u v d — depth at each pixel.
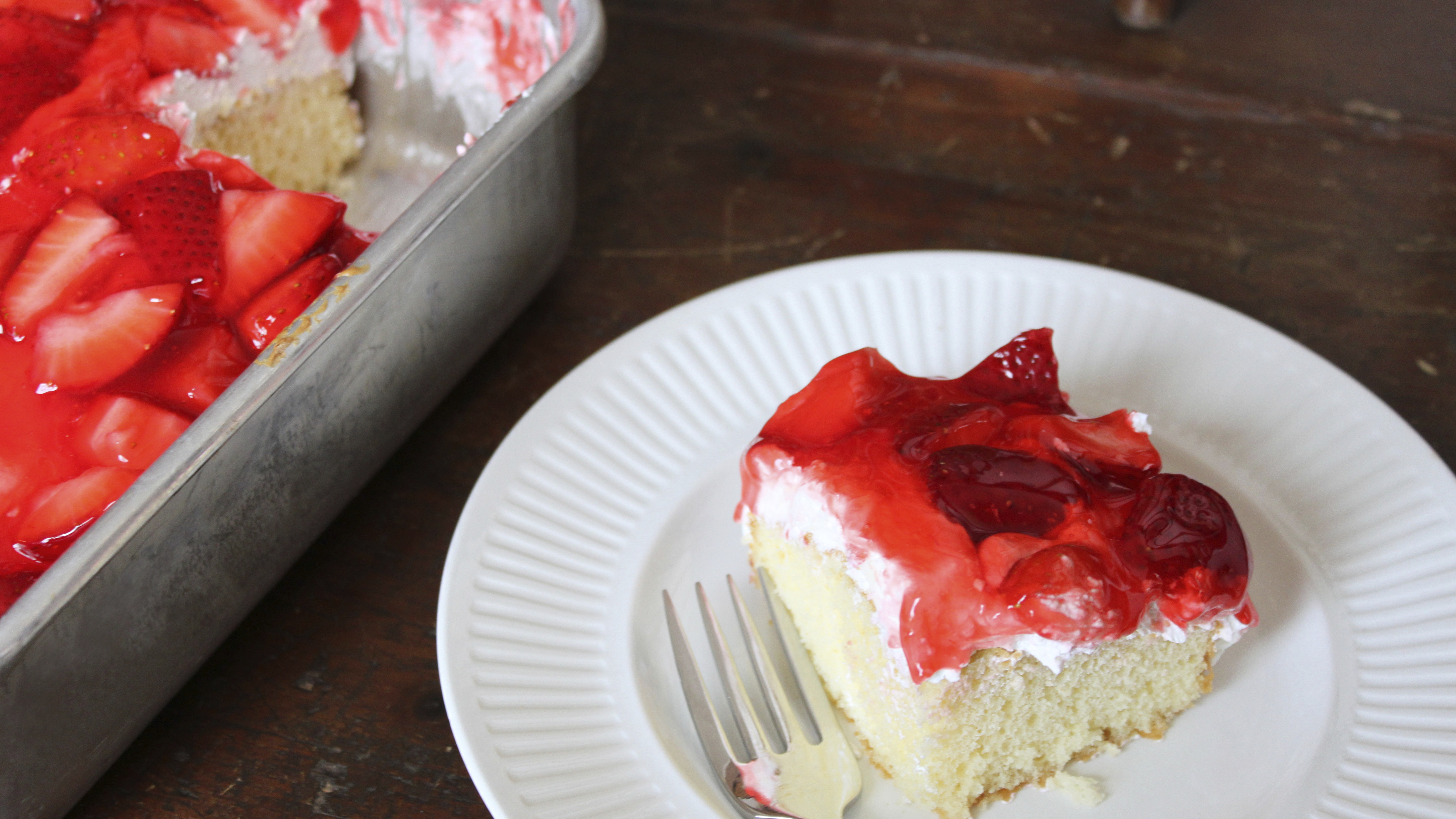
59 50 0.48
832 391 0.42
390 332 0.43
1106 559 0.39
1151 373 0.46
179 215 0.45
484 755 0.38
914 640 0.39
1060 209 0.54
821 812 0.39
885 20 0.60
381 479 0.46
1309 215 0.53
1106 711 0.41
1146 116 0.57
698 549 0.44
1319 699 0.40
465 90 0.54
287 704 0.41
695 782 0.39
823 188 0.54
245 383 0.39
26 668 0.36
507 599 0.41
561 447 0.44
